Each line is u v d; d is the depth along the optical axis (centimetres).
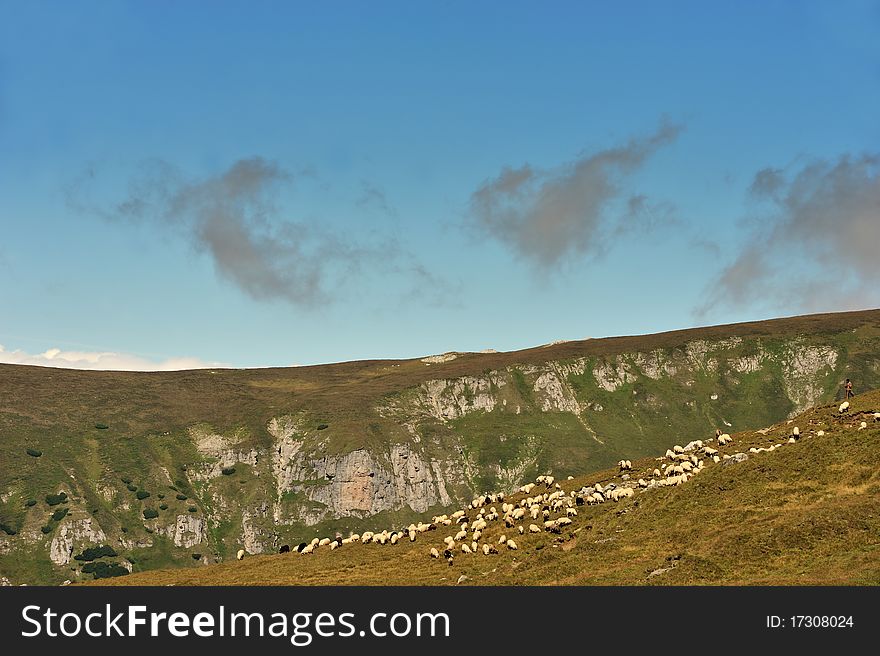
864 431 5753
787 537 4712
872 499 4875
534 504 6800
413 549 6638
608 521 5866
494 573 5550
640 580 4788
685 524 5394
